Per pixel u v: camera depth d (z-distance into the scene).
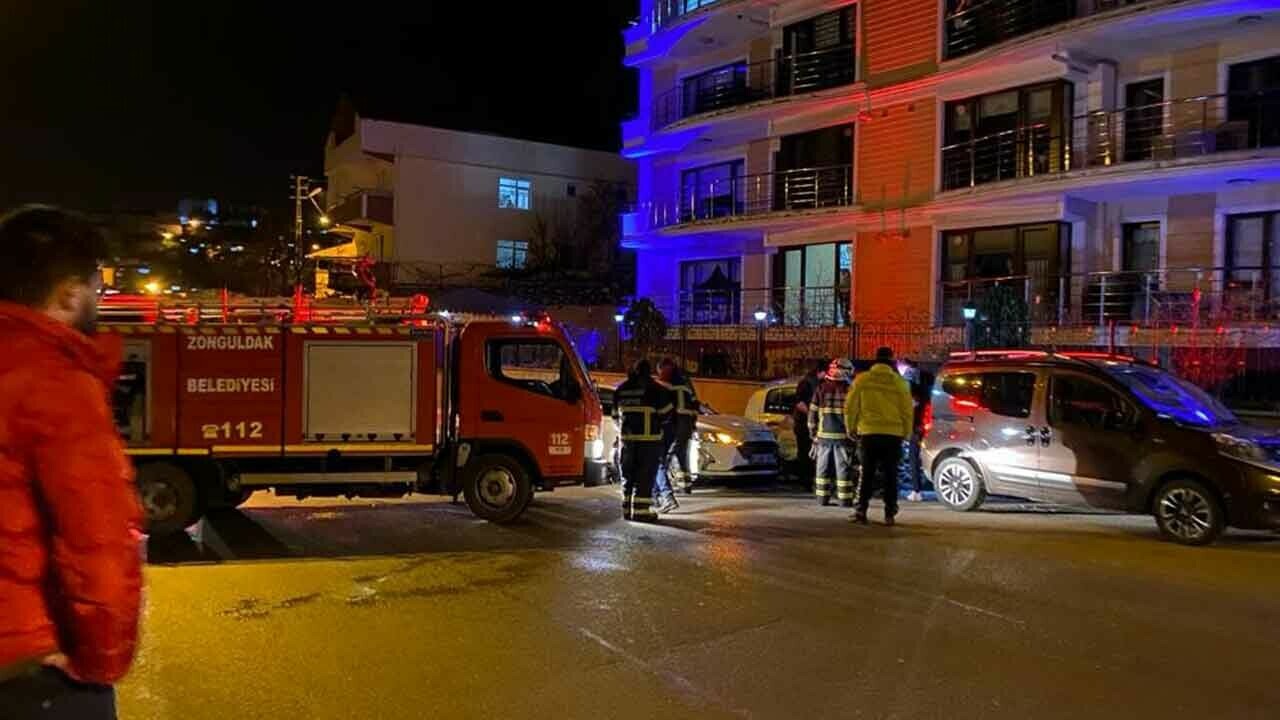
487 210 39.28
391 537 9.70
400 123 37.69
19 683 2.16
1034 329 18.89
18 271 2.27
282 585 7.67
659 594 7.36
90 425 2.21
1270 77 17.62
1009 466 11.18
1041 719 4.91
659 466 10.98
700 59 28.50
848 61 24.23
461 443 10.38
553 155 40.78
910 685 5.38
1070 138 19.75
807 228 25.00
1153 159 17.88
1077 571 8.20
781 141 25.98
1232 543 9.59
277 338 9.69
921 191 22.38
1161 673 5.62
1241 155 16.66
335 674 5.57
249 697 5.21
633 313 26.14
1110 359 11.33
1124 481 10.05
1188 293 18.08
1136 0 18.41
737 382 19.58
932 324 20.95
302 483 9.84
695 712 4.97
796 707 5.05
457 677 5.51
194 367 9.55
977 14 21.30
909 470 13.70
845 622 6.61
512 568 8.27
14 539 2.16
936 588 7.57
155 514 9.47
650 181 30.19
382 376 9.91
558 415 10.45
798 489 14.03
